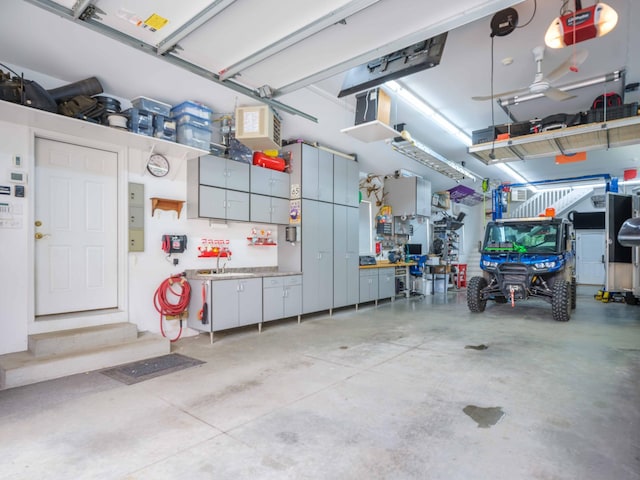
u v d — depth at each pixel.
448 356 3.98
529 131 5.58
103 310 4.22
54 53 3.48
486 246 6.71
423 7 2.57
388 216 8.73
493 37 3.82
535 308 7.09
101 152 4.25
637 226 1.50
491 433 2.33
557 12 3.55
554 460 2.04
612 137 5.20
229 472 1.94
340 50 3.10
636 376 3.33
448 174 8.84
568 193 12.48
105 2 2.50
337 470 1.95
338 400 2.85
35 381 3.24
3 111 3.22
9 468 1.99
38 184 3.79
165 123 4.25
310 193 6.06
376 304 7.69
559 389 3.04
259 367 3.64
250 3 2.52
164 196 4.67
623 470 1.94
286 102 5.11
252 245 5.82
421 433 2.34
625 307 7.23
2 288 3.49
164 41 2.95
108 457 2.09
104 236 4.27
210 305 4.55
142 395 2.96
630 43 4.10
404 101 5.53
